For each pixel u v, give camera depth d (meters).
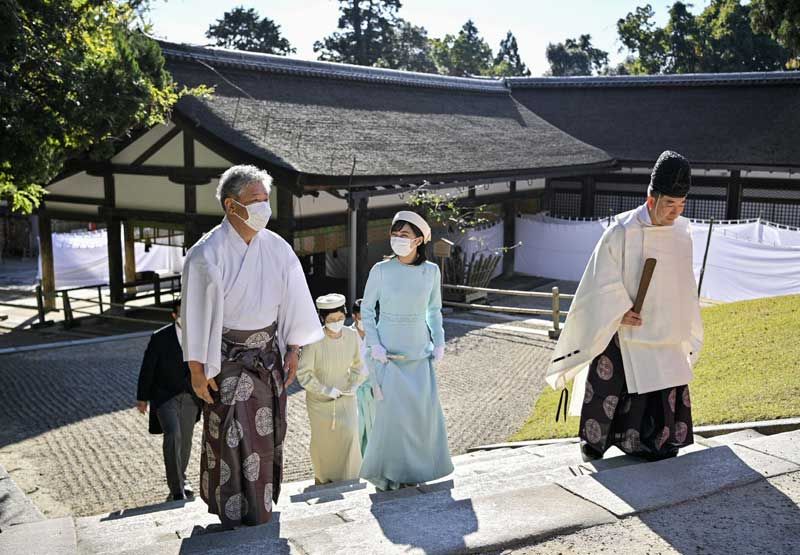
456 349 12.09
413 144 18.59
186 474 6.82
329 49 55.16
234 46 50.88
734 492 3.30
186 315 3.26
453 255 16.94
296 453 7.53
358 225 16.05
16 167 10.31
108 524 4.03
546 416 8.02
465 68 69.44
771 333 7.80
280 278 3.46
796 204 22.41
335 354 5.48
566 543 2.85
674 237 3.92
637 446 4.01
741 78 26.25
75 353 12.51
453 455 7.31
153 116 12.55
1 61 9.62
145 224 16.92
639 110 27.03
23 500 5.14
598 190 25.17
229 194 3.31
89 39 11.52
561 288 20.31
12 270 26.59
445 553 2.76
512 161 20.08
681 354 3.98
